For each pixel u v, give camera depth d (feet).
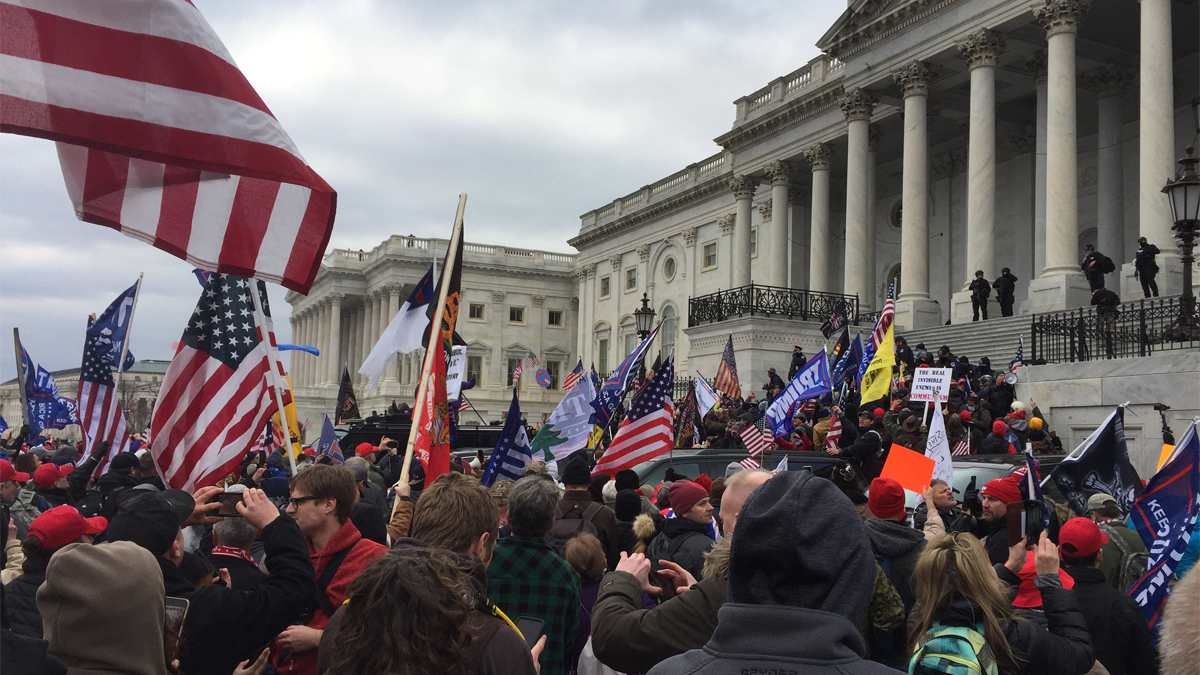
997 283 100.53
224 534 18.42
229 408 23.40
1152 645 19.80
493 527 14.97
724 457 42.01
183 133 15.40
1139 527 22.09
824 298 123.13
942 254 142.31
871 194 128.88
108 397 42.60
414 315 32.27
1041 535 15.81
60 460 48.34
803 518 8.35
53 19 14.62
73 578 11.12
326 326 295.48
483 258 264.72
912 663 13.80
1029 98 126.31
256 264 17.49
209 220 17.42
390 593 9.39
